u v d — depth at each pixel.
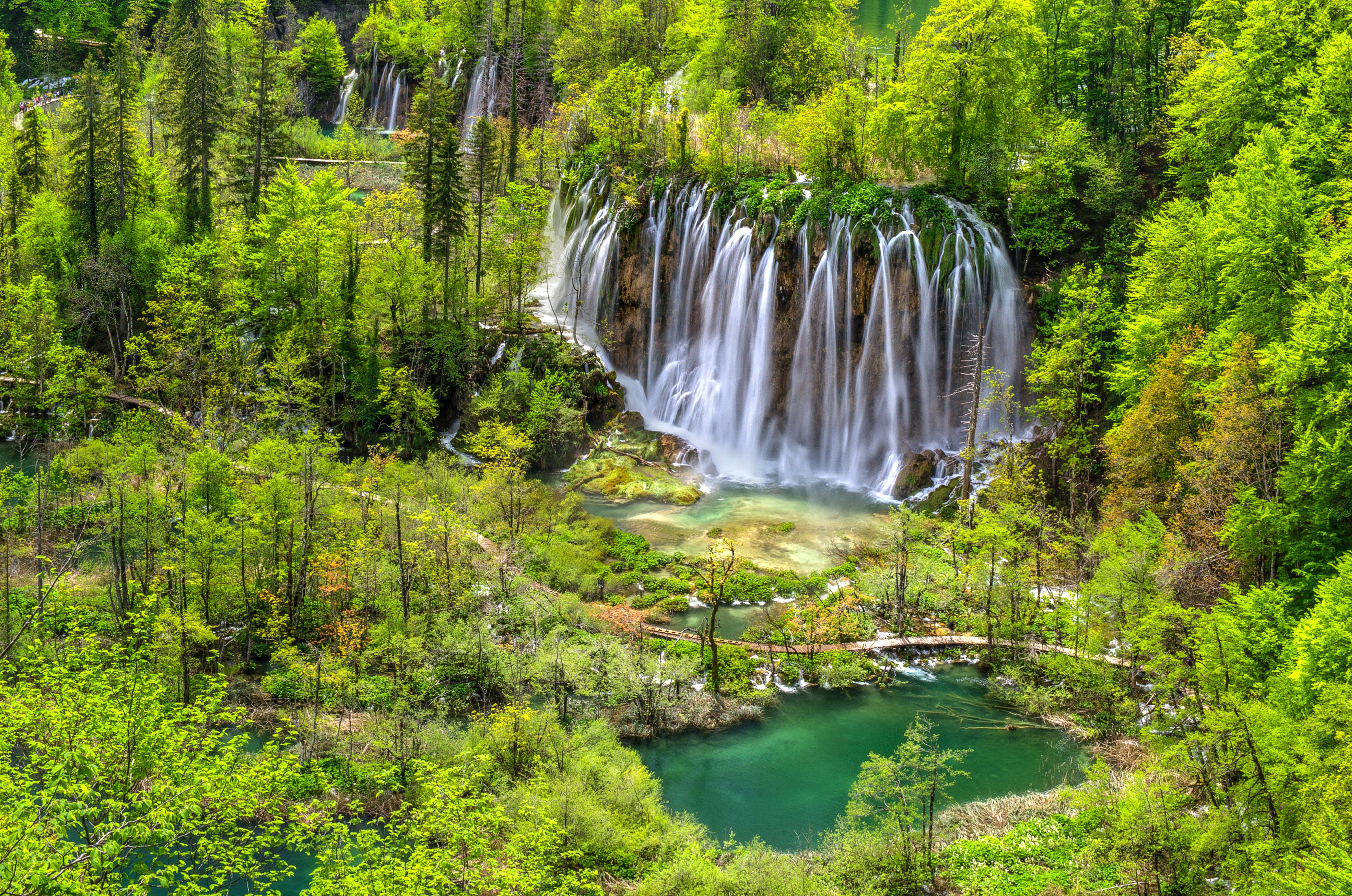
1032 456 57.03
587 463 65.38
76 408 65.44
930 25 67.31
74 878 20.55
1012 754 36.81
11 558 46.56
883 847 30.03
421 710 37.69
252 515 44.69
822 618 45.16
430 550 46.81
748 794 34.62
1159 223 51.25
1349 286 34.06
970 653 44.22
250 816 28.94
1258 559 36.69
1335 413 34.03
